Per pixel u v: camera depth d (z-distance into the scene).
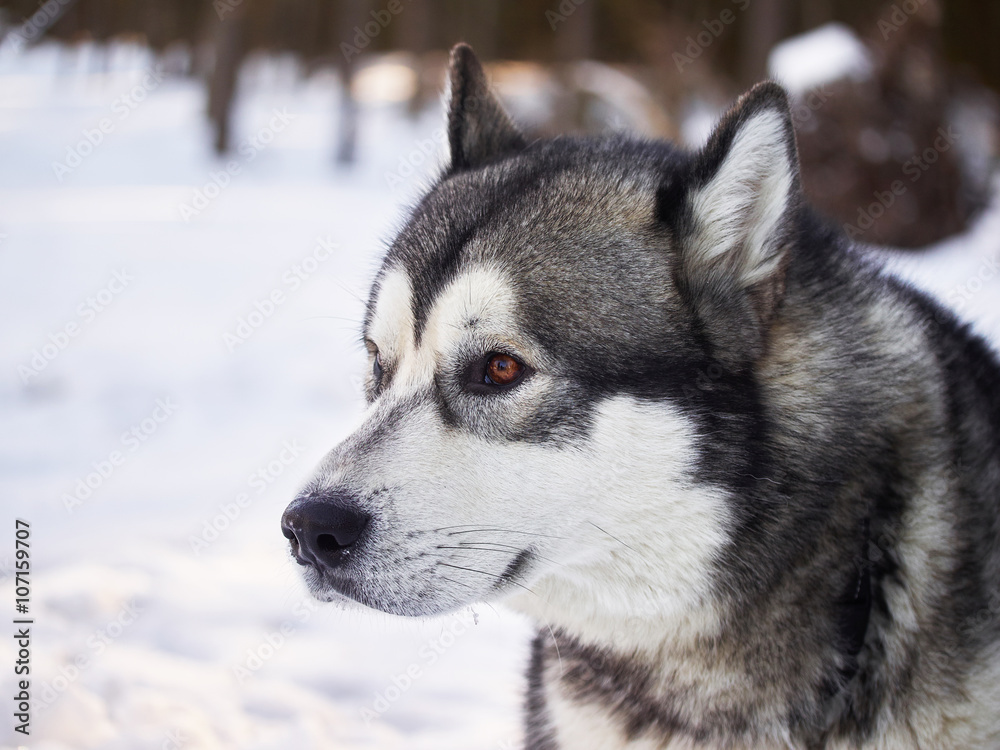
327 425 6.87
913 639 2.20
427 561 2.23
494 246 2.38
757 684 2.28
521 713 3.01
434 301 2.41
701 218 2.29
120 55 23.89
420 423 2.33
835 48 8.71
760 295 2.31
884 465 2.27
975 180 8.98
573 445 2.24
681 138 12.61
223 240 12.34
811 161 8.56
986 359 2.63
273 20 20.97
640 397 2.22
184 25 22.52
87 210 14.37
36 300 9.86
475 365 2.32
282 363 8.13
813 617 2.26
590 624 2.43
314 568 2.30
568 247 2.33
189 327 9.05
